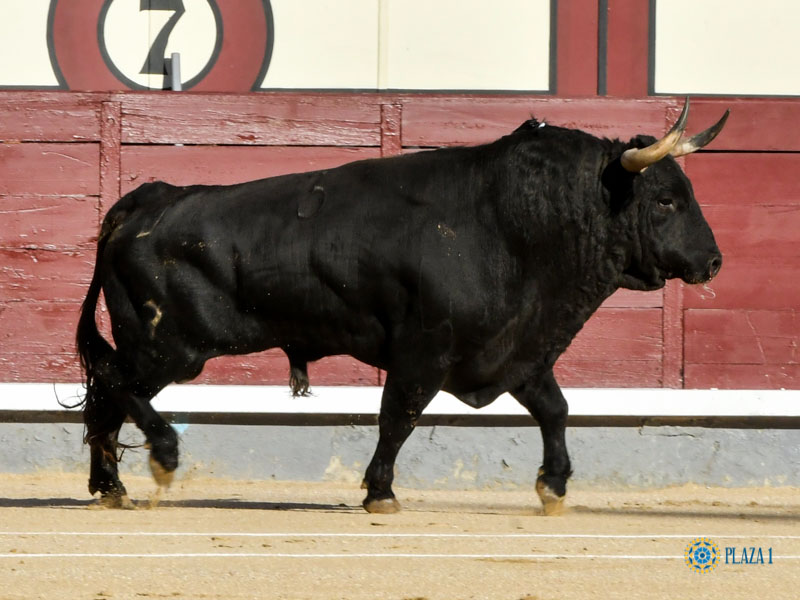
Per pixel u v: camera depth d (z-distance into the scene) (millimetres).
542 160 18750
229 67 26938
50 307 24719
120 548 15758
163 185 19875
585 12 27031
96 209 24891
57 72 26891
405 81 26938
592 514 20297
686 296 25188
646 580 14273
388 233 18766
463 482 24453
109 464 19781
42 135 24859
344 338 19141
